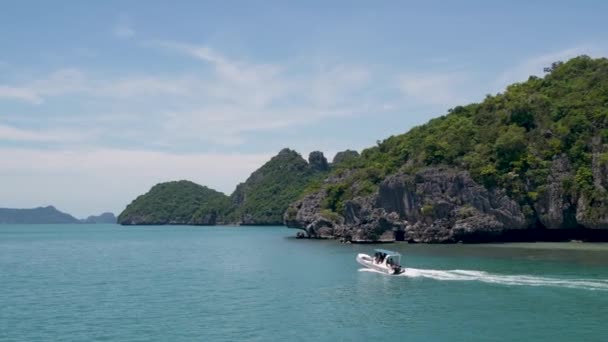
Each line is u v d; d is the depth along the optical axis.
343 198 143.38
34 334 39.28
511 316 42.03
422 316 42.56
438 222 110.06
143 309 47.16
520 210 106.44
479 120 127.94
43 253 116.81
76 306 48.91
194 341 36.97
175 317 43.81
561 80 133.25
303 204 158.12
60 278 68.88
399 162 138.50
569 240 108.44
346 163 175.88
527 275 60.75
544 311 43.50
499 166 110.31
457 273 62.91
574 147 108.62
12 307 48.69
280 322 41.59
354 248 106.38
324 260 84.69
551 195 105.56
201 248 125.62
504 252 87.06
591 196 101.62
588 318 41.19
